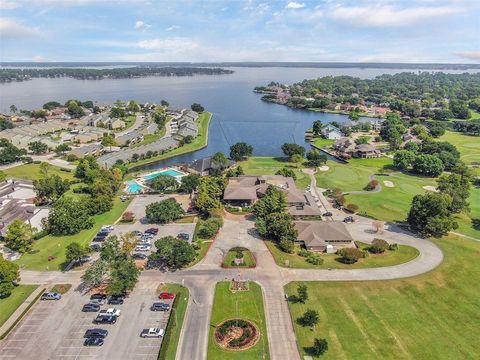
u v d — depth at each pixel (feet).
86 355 243.81
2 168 651.25
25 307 289.53
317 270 340.80
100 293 305.73
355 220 449.06
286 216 405.59
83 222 417.90
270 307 290.35
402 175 628.28
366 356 241.76
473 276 329.72
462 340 256.32
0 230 392.68
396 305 291.79
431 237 404.57
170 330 259.80
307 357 241.14
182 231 416.46
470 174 602.44
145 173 629.51
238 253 356.59
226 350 247.50
